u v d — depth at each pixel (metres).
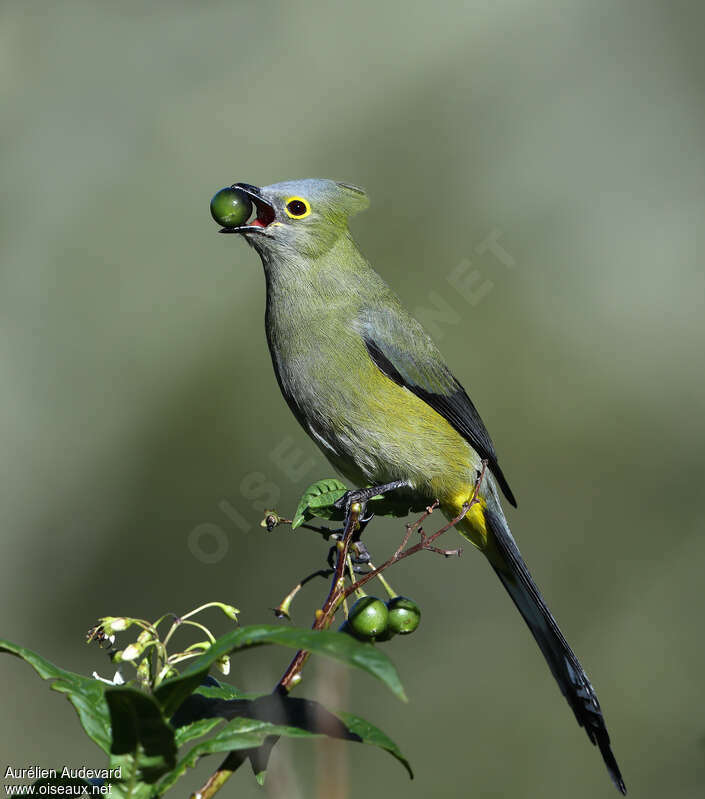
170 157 14.68
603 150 15.22
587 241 14.70
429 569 12.83
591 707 6.79
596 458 13.48
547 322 13.91
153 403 13.52
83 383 13.63
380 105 15.02
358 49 15.38
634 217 14.76
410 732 11.70
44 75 14.95
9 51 14.96
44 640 12.34
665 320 14.19
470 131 15.03
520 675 12.23
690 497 13.26
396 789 11.42
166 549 12.80
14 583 12.65
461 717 11.87
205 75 15.11
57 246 14.23
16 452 13.19
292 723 3.49
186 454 13.23
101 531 12.97
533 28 15.79
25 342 13.74
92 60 15.05
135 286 14.05
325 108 14.99
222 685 4.00
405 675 12.22
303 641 3.13
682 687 12.12
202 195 14.50
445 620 12.55
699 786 11.31
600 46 15.79
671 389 13.60
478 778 11.61
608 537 13.20
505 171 14.85
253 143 14.73
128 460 13.30
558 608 12.95
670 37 15.84
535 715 11.97
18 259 14.16
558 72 15.52
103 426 13.46
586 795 11.44
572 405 13.61
